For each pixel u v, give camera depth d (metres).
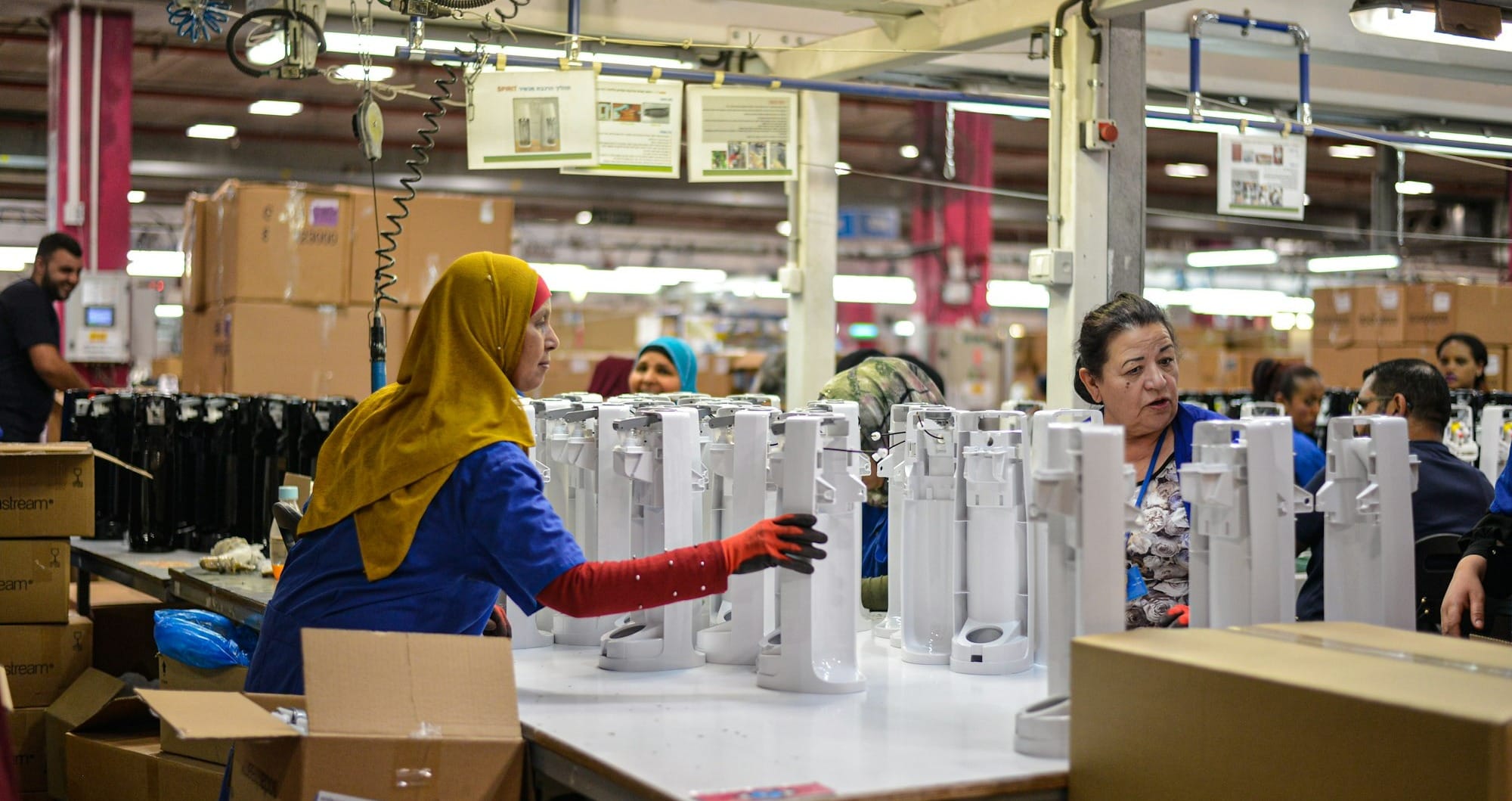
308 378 5.33
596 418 2.48
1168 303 16.34
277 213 5.29
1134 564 2.41
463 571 2.05
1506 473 2.60
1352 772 1.32
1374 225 9.50
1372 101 6.44
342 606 2.04
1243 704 1.42
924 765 1.64
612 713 1.92
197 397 4.11
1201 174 14.30
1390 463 2.05
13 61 10.45
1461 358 6.11
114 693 3.47
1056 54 4.32
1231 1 5.04
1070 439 1.76
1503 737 1.22
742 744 1.74
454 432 2.04
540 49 4.57
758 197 15.27
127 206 7.96
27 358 5.07
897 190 14.41
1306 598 2.96
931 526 2.32
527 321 2.12
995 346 12.59
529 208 16.59
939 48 4.79
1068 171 4.30
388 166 13.44
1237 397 5.74
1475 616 2.52
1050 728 1.67
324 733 1.71
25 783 3.48
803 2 4.75
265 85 11.37
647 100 4.81
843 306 17.28
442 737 1.77
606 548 2.42
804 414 2.14
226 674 3.14
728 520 2.36
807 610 2.06
